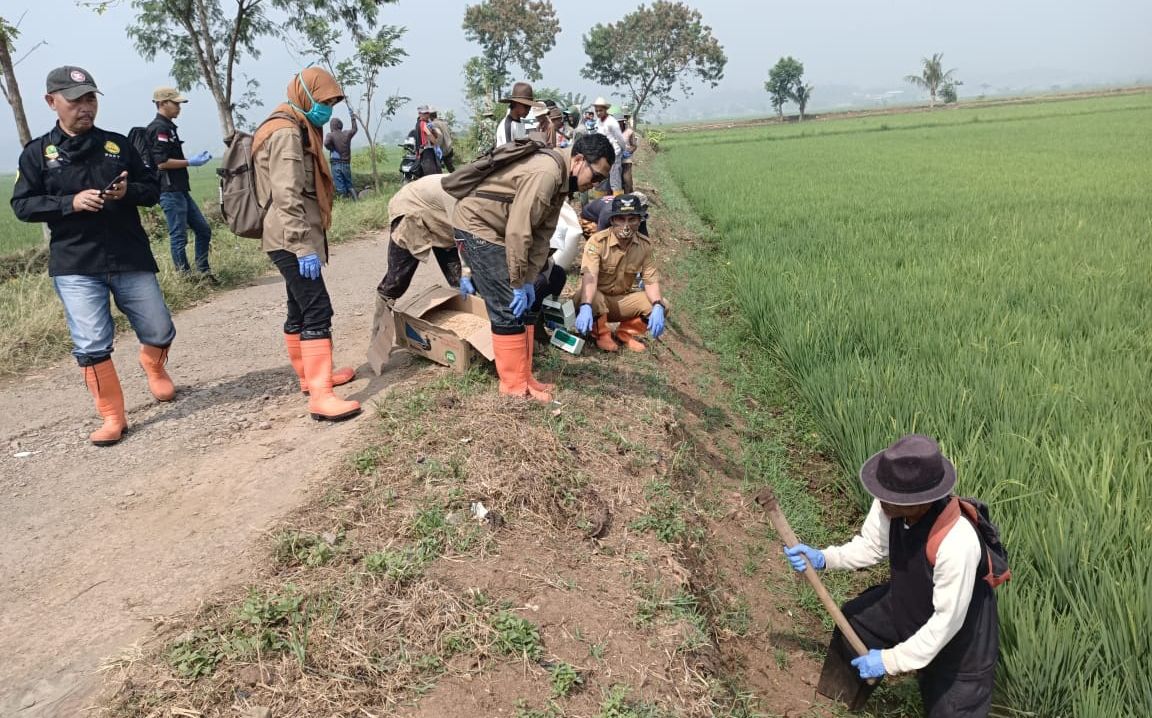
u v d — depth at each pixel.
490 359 4.80
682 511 4.12
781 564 4.44
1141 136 29.09
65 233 4.42
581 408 4.80
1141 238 9.75
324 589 2.99
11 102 10.20
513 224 4.12
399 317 5.44
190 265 9.12
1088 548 3.53
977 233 10.79
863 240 10.67
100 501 3.98
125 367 6.16
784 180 19.27
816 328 6.82
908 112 74.12
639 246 5.77
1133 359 5.64
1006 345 6.00
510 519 3.54
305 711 2.50
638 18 71.50
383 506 3.54
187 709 2.49
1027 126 39.16
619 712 2.68
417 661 2.72
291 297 4.98
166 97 8.48
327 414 4.64
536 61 63.41
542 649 2.86
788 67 86.00
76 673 2.73
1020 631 3.14
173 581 3.23
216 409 5.15
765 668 3.60
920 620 2.88
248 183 4.44
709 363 7.18
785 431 6.05
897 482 2.65
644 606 3.22
